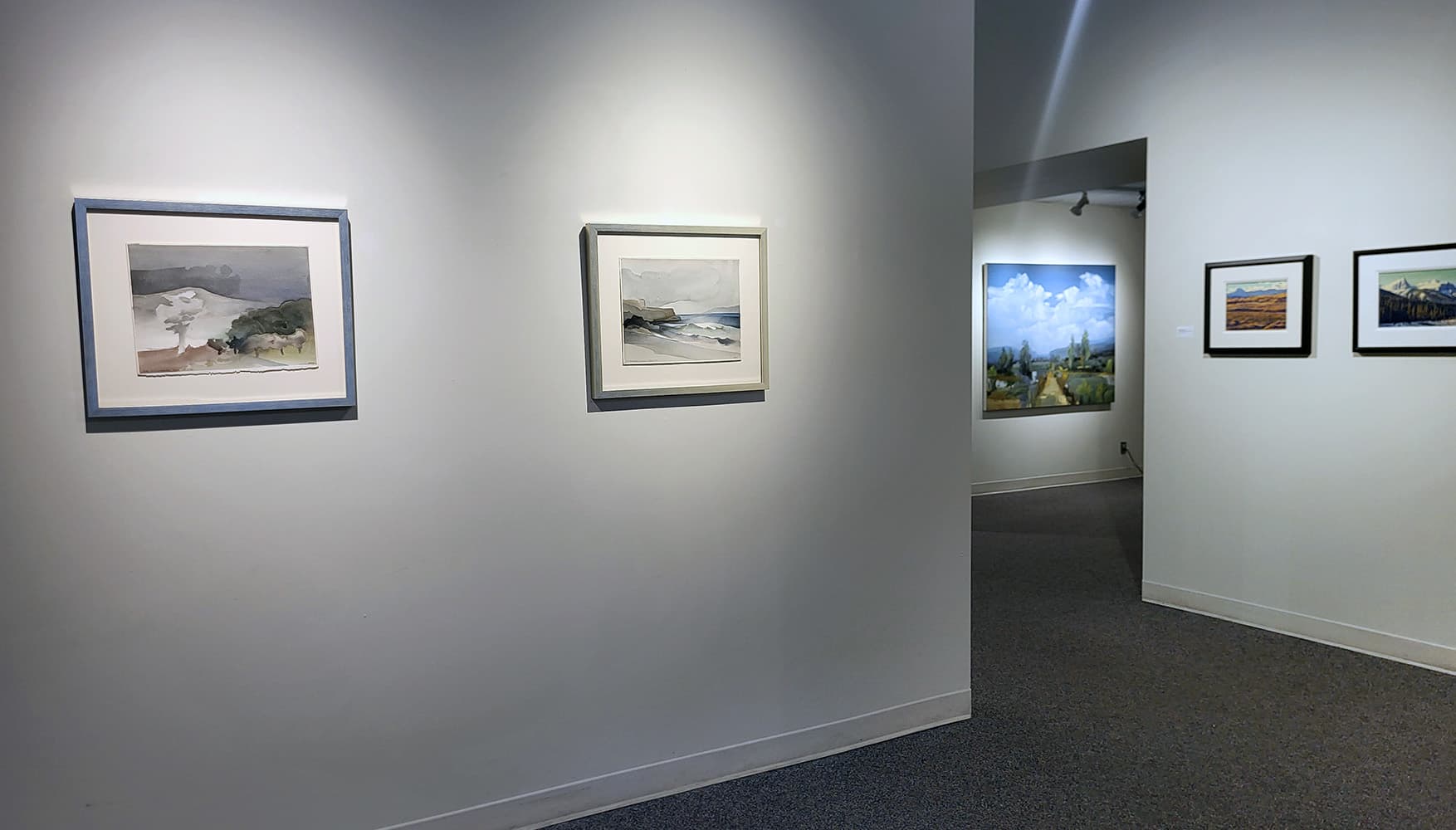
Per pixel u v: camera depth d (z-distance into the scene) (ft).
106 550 7.76
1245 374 15.39
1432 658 13.35
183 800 8.14
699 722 10.34
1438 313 12.99
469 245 8.85
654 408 9.84
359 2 8.27
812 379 10.74
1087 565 19.76
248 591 8.23
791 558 10.76
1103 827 9.30
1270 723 11.66
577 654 9.64
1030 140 18.67
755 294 10.23
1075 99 17.71
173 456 7.91
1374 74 13.51
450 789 9.13
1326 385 14.32
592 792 9.80
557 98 9.14
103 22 7.48
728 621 10.43
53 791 7.75
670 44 9.66
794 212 10.49
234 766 8.29
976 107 19.71
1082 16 17.46
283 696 8.41
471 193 8.82
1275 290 14.85
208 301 7.88
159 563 7.93
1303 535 14.75
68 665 7.72
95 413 7.58
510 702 9.34
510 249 9.03
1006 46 18.95
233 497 8.13
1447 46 12.75
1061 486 30.07
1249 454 15.42
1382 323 13.58
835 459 10.96
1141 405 32.17
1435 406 13.12
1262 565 15.34
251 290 8.02
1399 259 13.34
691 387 9.93
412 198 8.59
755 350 10.28
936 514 11.70
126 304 7.64
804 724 10.97
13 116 7.29
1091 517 24.80
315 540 8.43
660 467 9.93
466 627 9.09
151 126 7.66
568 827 9.50
